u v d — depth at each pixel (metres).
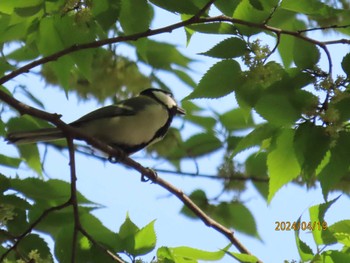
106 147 8.70
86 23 8.20
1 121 9.22
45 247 8.02
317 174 7.70
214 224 8.44
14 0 7.86
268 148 8.23
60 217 8.32
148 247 7.96
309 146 7.63
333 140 7.54
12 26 8.45
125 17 8.12
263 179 11.01
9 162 9.04
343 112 7.56
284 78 7.77
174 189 8.83
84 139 8.51
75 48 8.12
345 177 9.14
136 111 10.68
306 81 7.75
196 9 7.90
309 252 7.50
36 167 10.20
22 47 11.10
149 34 8.05
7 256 7.99
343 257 7.43
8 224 8.22
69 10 7.89
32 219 8.28
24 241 8.01
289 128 8.01
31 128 9.99
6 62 9.42
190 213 10.78
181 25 7.97
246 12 7.96
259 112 7.80
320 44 7.70
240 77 7.87
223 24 7.96
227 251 7.44
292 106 7.72
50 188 8.28
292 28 8.52
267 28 7.80
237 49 7.80
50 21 8.34
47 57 8.12
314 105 7.61
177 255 7.92
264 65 7.75
